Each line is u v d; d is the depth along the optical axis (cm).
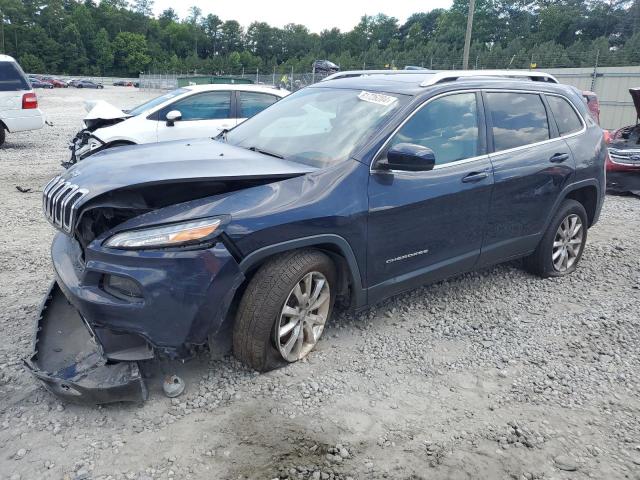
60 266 336
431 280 430
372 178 370
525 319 452
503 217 459
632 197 1009
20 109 1345
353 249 362
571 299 496
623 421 323
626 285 537
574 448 297
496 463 283
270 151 409
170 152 387
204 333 311
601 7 8500
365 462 279
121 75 13225
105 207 309
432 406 329
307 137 411
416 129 399
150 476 263
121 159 361
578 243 553
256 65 11788
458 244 431
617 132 1141
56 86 7850
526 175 466
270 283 329
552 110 513
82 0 14788
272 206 327
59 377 294
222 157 373
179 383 323
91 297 301
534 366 380
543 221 502
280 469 271
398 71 504
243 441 289
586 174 526
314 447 287
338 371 359
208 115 927
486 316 453
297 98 479
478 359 386
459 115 431
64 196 325
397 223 381
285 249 330
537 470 280
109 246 301
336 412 317
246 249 315
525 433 307
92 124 902
